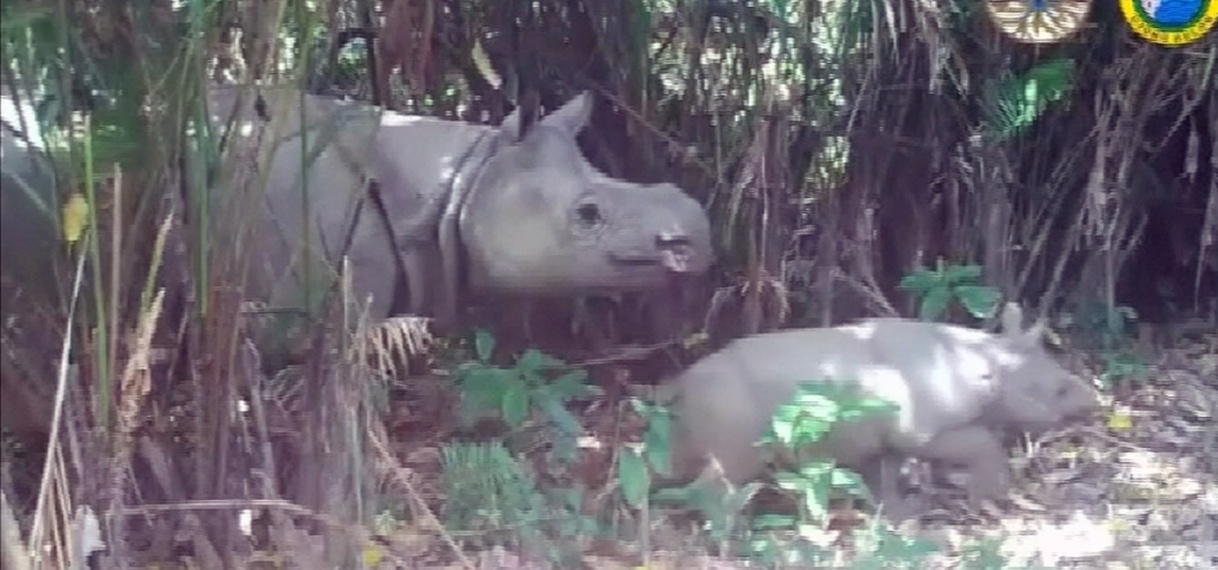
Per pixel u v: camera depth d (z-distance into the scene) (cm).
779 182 502
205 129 336
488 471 386
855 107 516
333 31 442
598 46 509
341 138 420
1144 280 555
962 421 402
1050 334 515
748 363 400
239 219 346
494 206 446
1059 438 434
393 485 371
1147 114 531
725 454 391
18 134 303
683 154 506
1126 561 364
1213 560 362
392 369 427
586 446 419
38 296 318
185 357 350
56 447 301
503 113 513
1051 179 539
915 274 496
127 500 340
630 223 445
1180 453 434
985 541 379
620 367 470
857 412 386
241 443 353
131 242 328
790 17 503
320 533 352
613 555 369
